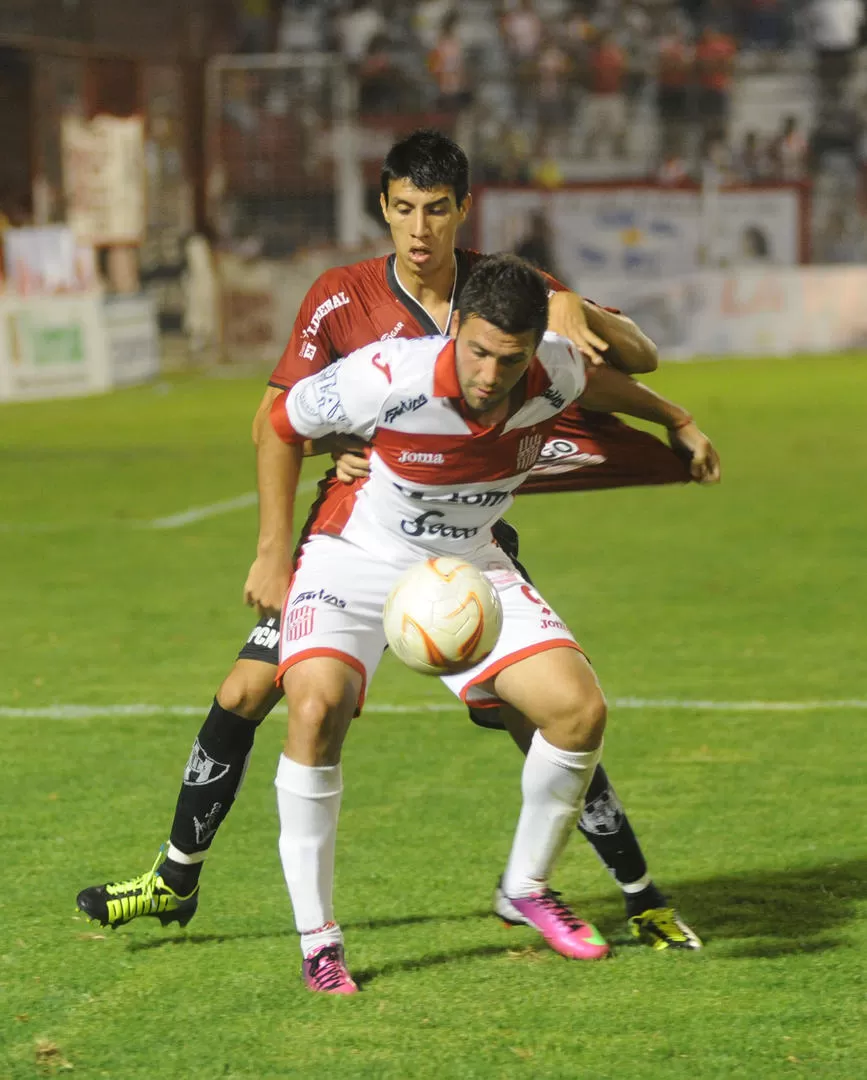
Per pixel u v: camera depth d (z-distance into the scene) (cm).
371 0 10256
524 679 1234
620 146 9931
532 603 1279
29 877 1477
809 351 8281
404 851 1546
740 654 2372
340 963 1211
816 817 1633
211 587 2952
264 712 1292
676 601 2764
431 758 1877
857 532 3450
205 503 3988
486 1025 1138
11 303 6531
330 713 1195
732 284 8156
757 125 10200
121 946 1312
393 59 9856
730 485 4178
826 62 10312
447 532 1277
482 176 9262
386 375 1200
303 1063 1078
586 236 8162
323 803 1205
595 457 1412
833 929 1325
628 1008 1166
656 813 1656
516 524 3653
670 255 8262
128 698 2161
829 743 1905
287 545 1269
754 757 1853
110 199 8081
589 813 1291
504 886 1305
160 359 8038
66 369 6762
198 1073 1064
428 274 1311
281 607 1265
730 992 1194
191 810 1292
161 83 8944
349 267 1355
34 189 8094
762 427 5394
